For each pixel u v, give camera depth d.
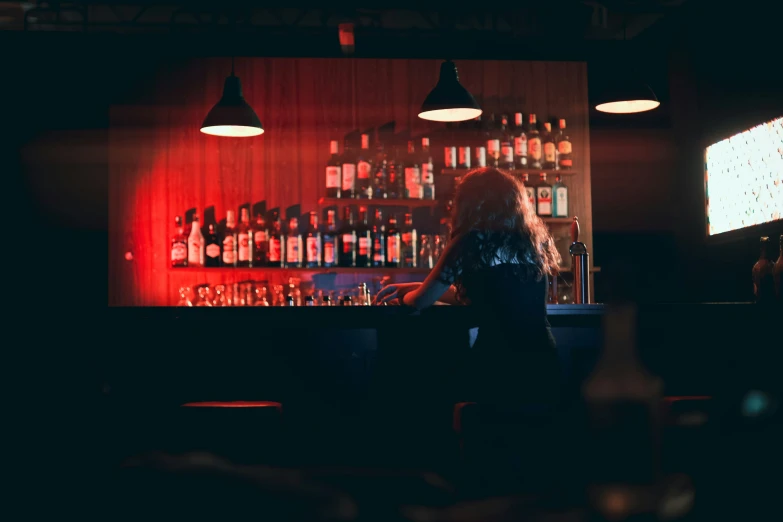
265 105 4.83
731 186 4.42
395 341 2.60
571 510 1.04
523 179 4.77
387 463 2.57
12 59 4.58
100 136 4.70
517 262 2.10
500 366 2.04
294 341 2.65
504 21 5.78
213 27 5.07
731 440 2.13
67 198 4.66
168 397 2.61
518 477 2.07
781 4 3.92
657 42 5.23
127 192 4.69
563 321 2.68
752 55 4.19
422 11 5.27
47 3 5.12
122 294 4.64
